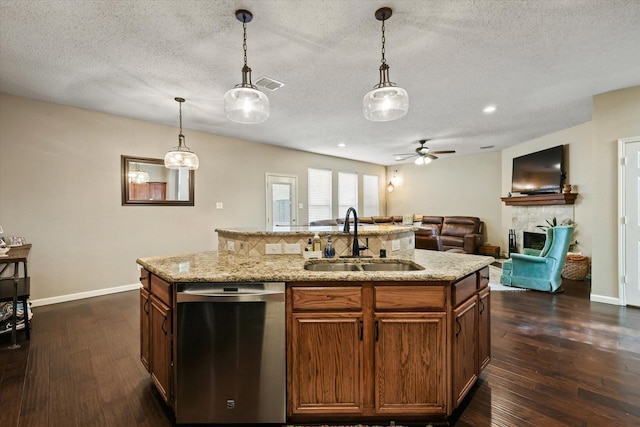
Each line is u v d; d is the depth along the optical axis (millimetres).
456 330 1719
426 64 2803
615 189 3580
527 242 5969
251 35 2311
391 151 7035
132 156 4367
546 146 5559
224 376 1677
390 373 1679
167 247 4734
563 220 5203
